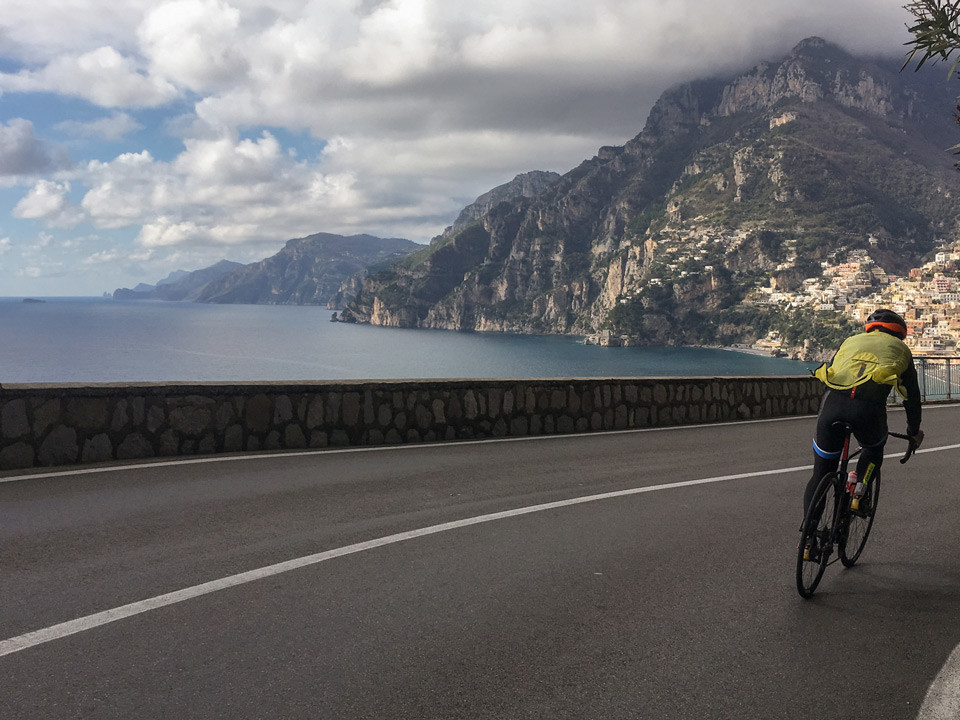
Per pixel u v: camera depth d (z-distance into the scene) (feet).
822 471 16.49
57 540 18.16
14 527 19.20
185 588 15.03
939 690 11.28
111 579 15.48
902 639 13.39
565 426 41.09
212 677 11.11
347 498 23.47
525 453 33.06
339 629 13.15
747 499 24.99
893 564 18.40
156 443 29.04
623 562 17.75
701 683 11.39
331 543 18.53
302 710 10.18
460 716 10.16
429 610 14.24
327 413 33.06
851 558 17.90
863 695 11.09
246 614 13.74
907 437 17.58
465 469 28.86
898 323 16.97
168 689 10.69
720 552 18.81
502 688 11.05
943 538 20.95
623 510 23.02
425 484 25.90
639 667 11.93
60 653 11.85
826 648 12.89
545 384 40.34
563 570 16.98
